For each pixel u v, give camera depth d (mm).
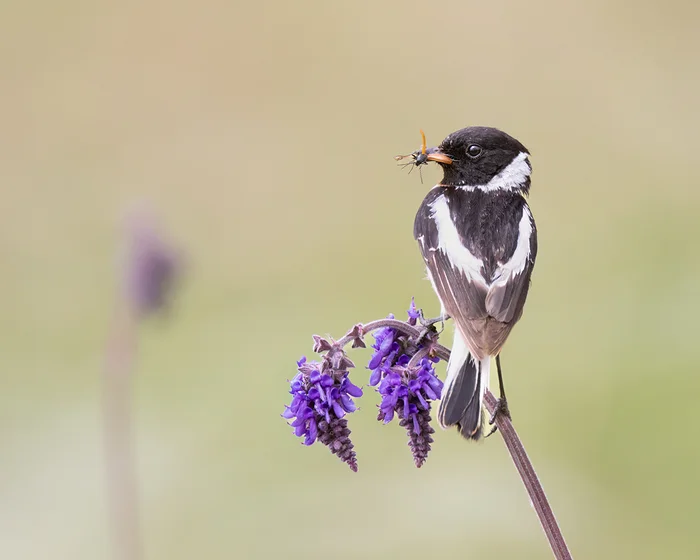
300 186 18812
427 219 7785
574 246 15844
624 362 13227
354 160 19406
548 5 20578
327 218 17922
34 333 14961
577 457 12305
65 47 21141
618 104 19578
